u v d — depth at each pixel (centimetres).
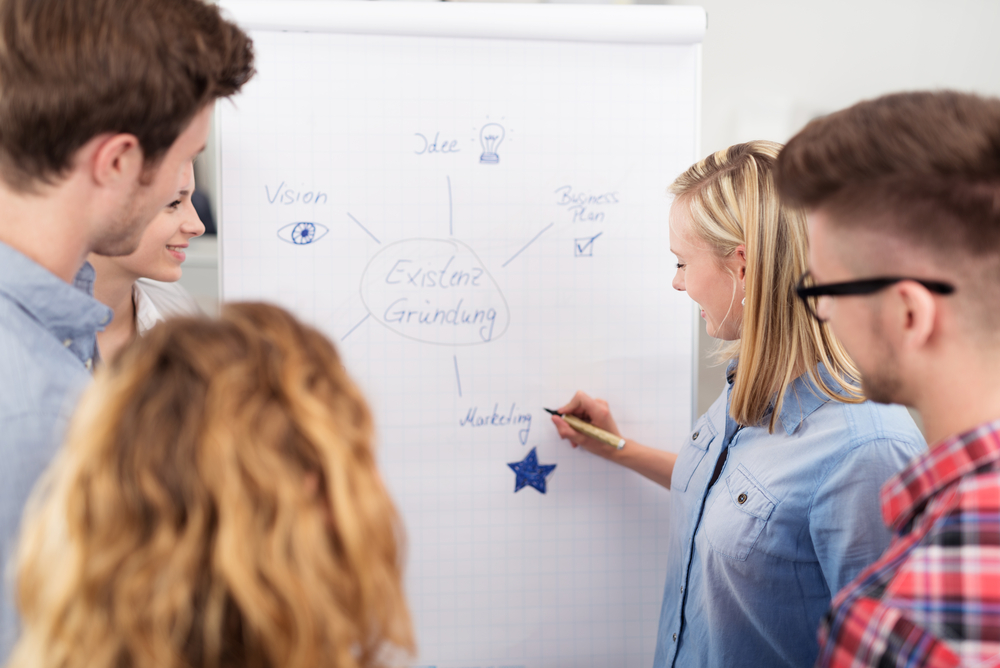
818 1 152
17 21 53
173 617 36
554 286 107
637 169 106
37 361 57
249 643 37
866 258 50
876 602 45
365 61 101
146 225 65
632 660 112
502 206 105
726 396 97
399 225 104
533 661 110
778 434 84
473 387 107
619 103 105
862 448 74
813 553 79
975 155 44
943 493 46
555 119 104
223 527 36
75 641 36
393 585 43
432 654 109
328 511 40
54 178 56
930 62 156
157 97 57
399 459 106
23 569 40
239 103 100
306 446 40
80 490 38
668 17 103
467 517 108
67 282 62
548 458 108
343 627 38
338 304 104
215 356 41
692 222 89
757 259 80
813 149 52
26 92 53
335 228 103
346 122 101
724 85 154
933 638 41
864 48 154
